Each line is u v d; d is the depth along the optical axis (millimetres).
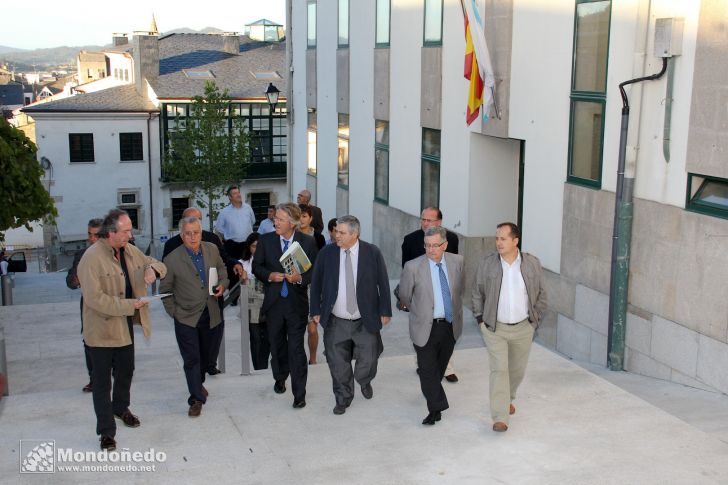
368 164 19141
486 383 8328
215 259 7375
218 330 7648
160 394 8164
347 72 20156
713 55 8219
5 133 18234
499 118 12625
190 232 7121
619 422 7168
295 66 25219
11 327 13547
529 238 12180
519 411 7434
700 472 6145
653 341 9312
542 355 9133
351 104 20062
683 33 8633
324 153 22656
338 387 7395
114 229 6223
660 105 9039
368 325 7203
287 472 6211
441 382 7750
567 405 7582
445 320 6887
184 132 38625
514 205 14133
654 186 9227
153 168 43188
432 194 15734
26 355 11492
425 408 7598
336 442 6789
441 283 6859
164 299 7312
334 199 22000
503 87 12461
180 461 6406
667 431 6965
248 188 45188
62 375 10375
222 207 39625
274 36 54656
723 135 8133
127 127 42375
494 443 6730
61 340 12492
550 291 11570
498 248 6602
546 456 6461
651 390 8672
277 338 7734
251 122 44688
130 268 6527
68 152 41625
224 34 52688
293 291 7508
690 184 8695
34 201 18594
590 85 10477
